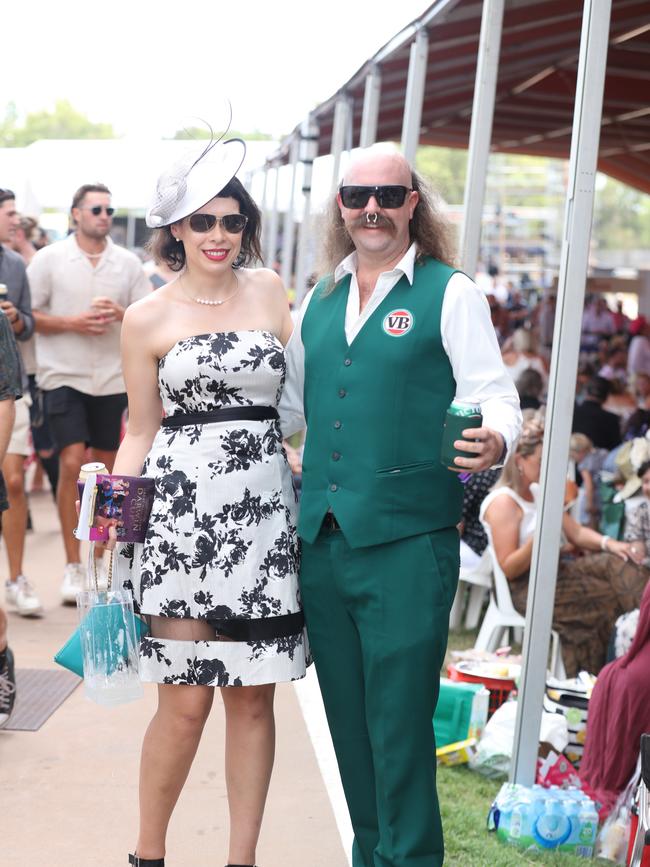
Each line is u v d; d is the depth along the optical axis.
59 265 6.75
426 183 3.08
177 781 3.18
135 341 3.19
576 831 3.79
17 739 4.62
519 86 10.09
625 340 12.01
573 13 6.75
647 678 3.89
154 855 3.21
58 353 6.71
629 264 40.97
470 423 2.73
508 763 4.43
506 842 3.82
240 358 3.11
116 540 3.11
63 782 4.16
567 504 5.67
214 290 3.22
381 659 2.92
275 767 4.39
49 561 8.04
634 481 6.23
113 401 6.89
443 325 2.92
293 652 3.12
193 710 3.12
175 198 3.13
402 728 2.91
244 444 3.10
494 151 15.49
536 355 9.40
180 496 3.08
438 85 9.41
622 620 5.02
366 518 2.92
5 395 4.30
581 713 4.35
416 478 2.93
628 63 8.57
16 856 3.52
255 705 3.20
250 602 3.06
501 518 5.78
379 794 2.97
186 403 3.13
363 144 7.98
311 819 3.88
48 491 11.34
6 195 6.50
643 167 13.89
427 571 2.92
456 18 6.41
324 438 3.03
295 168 13.67
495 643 5.79
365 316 3.00
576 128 3.81
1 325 4.30
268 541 3.10
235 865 3.17
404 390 2.93
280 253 17.78
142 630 3.15
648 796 2.84
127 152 15.53
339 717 3.10
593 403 7.98
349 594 2.97
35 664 5.64
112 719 4.90
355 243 3.02
